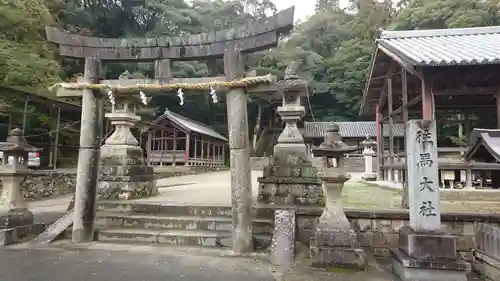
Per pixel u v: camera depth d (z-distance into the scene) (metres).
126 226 7.46
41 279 4.68
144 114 26.06
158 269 5.19
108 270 5.11
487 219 6.20
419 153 5.12
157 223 7.38
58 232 7.11
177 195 10.30
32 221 7.43
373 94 16.59
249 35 6.17
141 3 32.56
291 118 8.81
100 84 6.72
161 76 6.66
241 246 6.04
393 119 15.20
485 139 6.23
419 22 27.25
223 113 40.84
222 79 6.36
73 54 6.96
